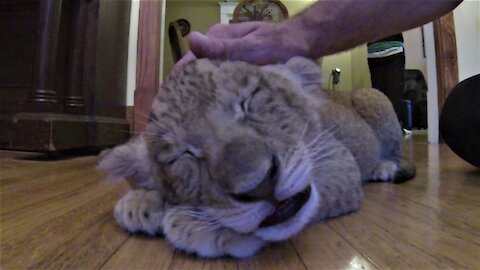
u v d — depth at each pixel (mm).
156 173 914
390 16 1097
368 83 5828
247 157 662
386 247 751
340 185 1011
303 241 807
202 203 786
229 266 685
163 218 854
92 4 2816
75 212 1077
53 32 2496
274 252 751
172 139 818
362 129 1499
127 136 3203
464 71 3568
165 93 879
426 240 788
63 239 835
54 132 2398
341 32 1111
